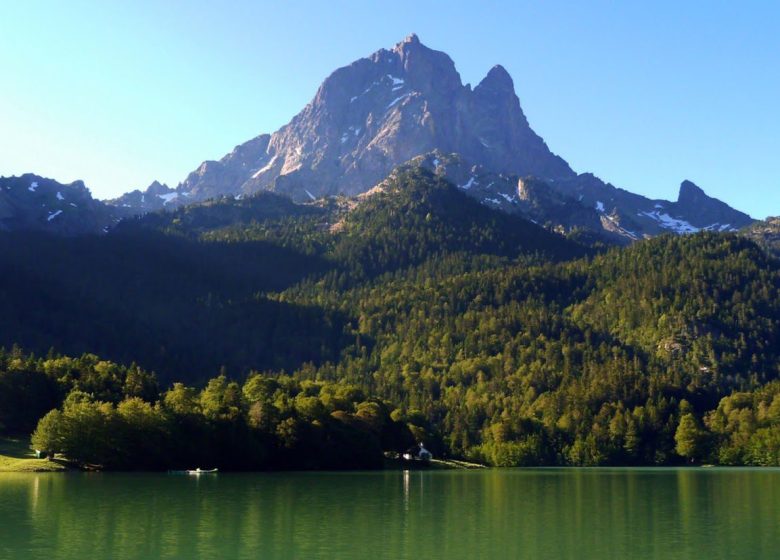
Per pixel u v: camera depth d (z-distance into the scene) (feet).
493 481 620.08
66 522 338.13
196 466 646.74
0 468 569.64
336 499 445.37
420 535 320.09
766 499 469.16
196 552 279.49
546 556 279.90
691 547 298.56
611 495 494.59
